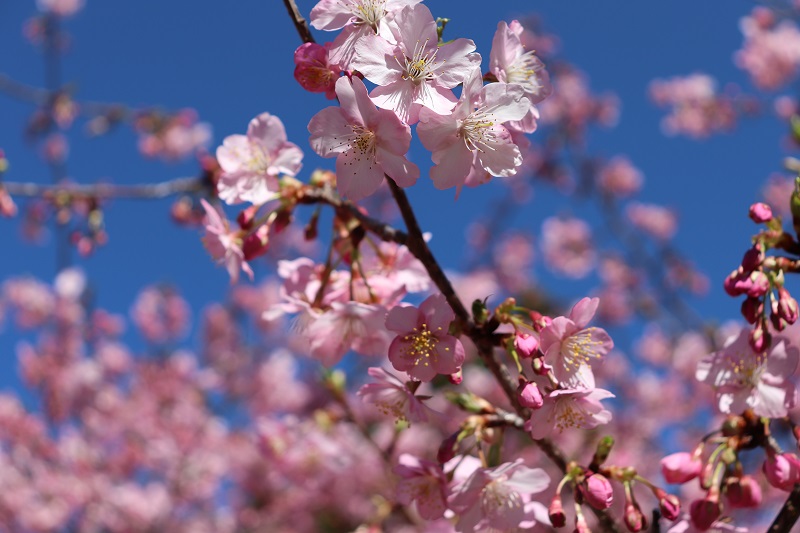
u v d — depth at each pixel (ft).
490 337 7.02
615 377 31.91
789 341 7.18
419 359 6.59
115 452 35.19
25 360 34.91
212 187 16.17
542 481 7.23
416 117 6.42
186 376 36.22
